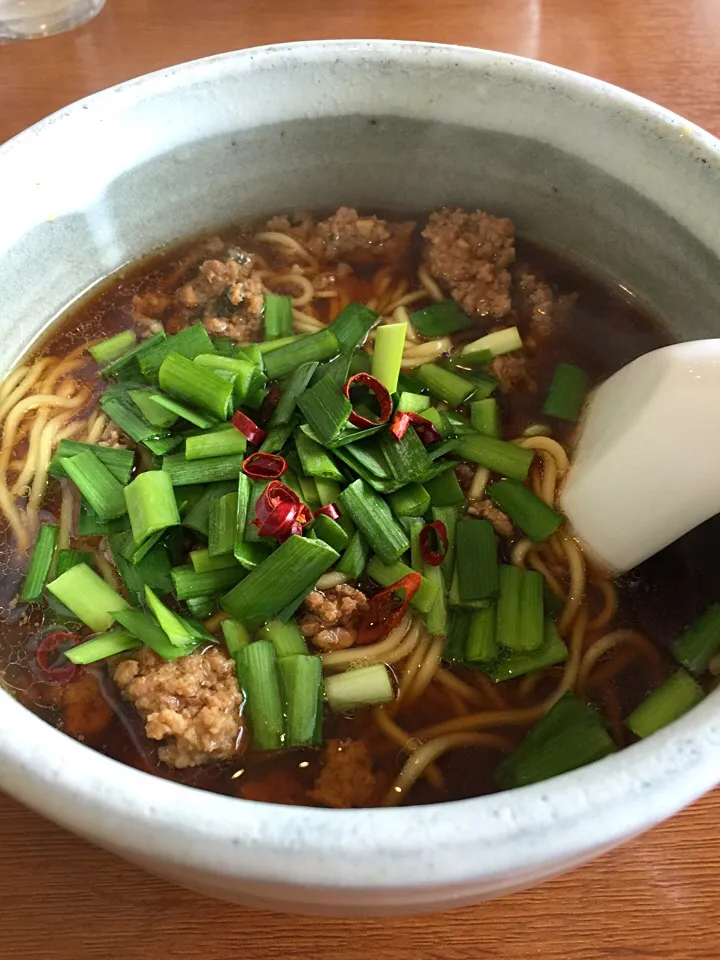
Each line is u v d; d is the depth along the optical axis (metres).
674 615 0.23
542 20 0.36
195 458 0.24
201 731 0.19
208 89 0.26
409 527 0.23
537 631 0.22
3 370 0.27
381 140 0.29
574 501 0.24
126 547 0.22
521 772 0.20
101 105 0.25
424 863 0.13
